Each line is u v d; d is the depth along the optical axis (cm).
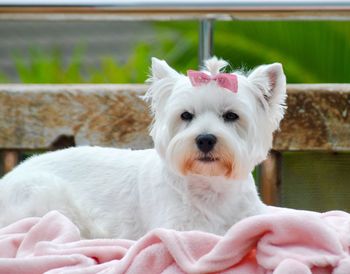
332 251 338
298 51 783
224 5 562
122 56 1098
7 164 608
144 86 596
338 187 585
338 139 577
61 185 489
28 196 486
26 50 1123
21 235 411
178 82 450
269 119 462
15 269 363
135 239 483
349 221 402
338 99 573
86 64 1077
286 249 341
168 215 454
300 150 579
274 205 586
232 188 450
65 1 568
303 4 556
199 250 352
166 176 459
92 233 490
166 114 448
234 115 439
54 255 373
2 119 601
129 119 592
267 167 585
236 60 785
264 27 780
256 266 344
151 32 1105
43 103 596
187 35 866
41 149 605
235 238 340
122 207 488
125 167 497
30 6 569
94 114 594
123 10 566
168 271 344
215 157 423
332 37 777
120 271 347
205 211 449
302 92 573
